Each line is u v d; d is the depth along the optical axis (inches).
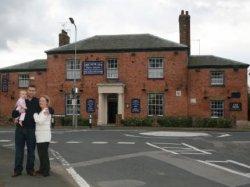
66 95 1731.1
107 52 1700.3
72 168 533.0
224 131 1371.8
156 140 947.3
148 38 1726.1
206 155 680.4
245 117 1626.5
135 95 1674.5
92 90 1700.3
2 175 463.2
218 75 1653.5
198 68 1659.7
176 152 714.2
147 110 1662.2
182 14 1769.2
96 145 821.2
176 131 1327.5
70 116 1680.6
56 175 465.4
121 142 885.8
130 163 575.2
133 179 453.7
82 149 752.3
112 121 1701.5
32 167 462.6
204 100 1647.4
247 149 781.9
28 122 454.9
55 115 1702.8
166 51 1663.4
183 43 1760.6
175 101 1651.1
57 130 1325.0
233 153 715.4
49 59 1752.0
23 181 424.8
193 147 808.3
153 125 1585.9
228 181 444.1
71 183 425.4
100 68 1699.1
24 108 454.9
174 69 1654.8
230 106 1633.9
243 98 1630.2
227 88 1638.8
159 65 1668.3
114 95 1702.8
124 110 1674.5
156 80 1663.4
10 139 974.4
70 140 928.9
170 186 415.2
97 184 426.0
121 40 1738.4
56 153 695.1
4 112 1822.1
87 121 1642.5
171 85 1653.5
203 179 454.9
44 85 1784.0
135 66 1679.4
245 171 514.9
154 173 493.0
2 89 1831.9
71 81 1728.6
